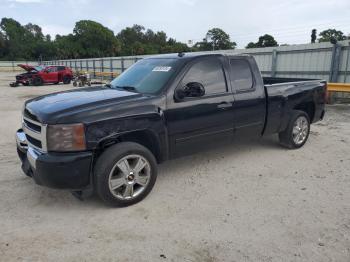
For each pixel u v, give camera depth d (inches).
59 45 3705.7
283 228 128.2
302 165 199.3
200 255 112.3
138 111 146.9
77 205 149.3
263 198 154.7
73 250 115.7
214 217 137.3
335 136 272.1
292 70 610.2
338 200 151.8
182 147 168.4
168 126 159.0
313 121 246.7
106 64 1373.0
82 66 1685.5
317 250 114.2
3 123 345.4
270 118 207.8
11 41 3831.2
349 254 111.9
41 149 138.4
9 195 159.8
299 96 224.4
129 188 146.3
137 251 115.0
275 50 629.0
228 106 182.4
